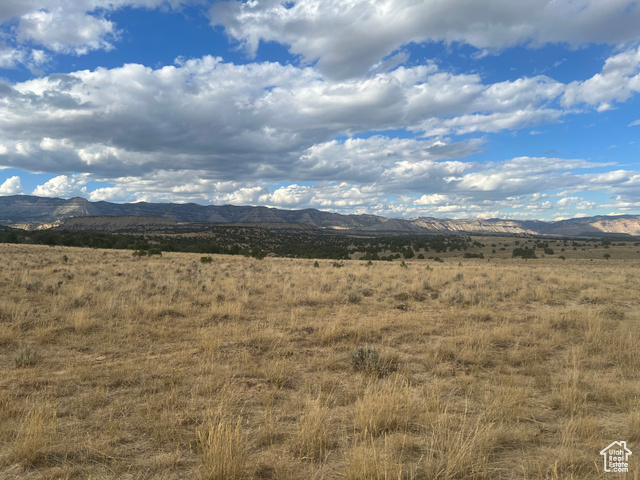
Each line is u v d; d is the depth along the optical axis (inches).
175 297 519.2
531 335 364.5
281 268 1090.1
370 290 649.6
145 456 152.0
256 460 150.3
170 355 284.0
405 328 387.9
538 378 243.6
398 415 184.9
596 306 555.5
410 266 1421.0
